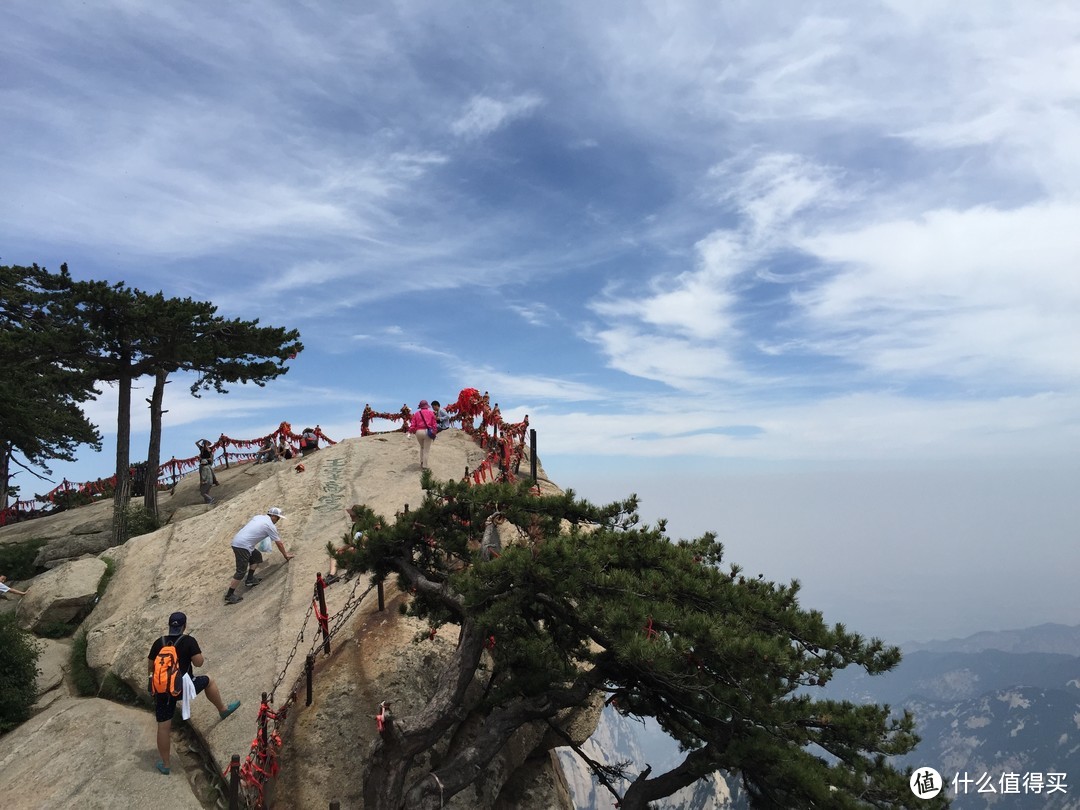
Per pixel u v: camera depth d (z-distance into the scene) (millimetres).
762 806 9289
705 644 8438
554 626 11320
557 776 14461
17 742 12211
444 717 9734
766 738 8906
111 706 13125
